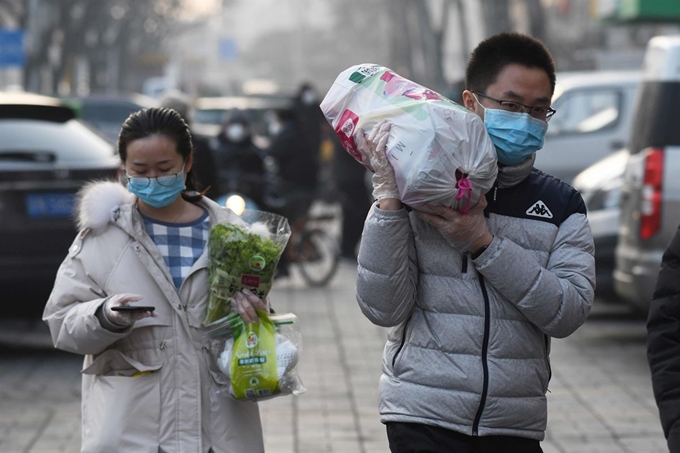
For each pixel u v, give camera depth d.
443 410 7.89
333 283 30.86
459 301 7.89
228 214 9.06
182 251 8.86
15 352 21.25
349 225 35.69
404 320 8.08
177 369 8.68
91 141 20.50
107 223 8.77
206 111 56.16
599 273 23.91
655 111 19.41
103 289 8.74
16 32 51.16
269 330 8.69
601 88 33.22
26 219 19.36
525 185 8.12
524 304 7.76
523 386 7.93
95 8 97.75
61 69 96.12
